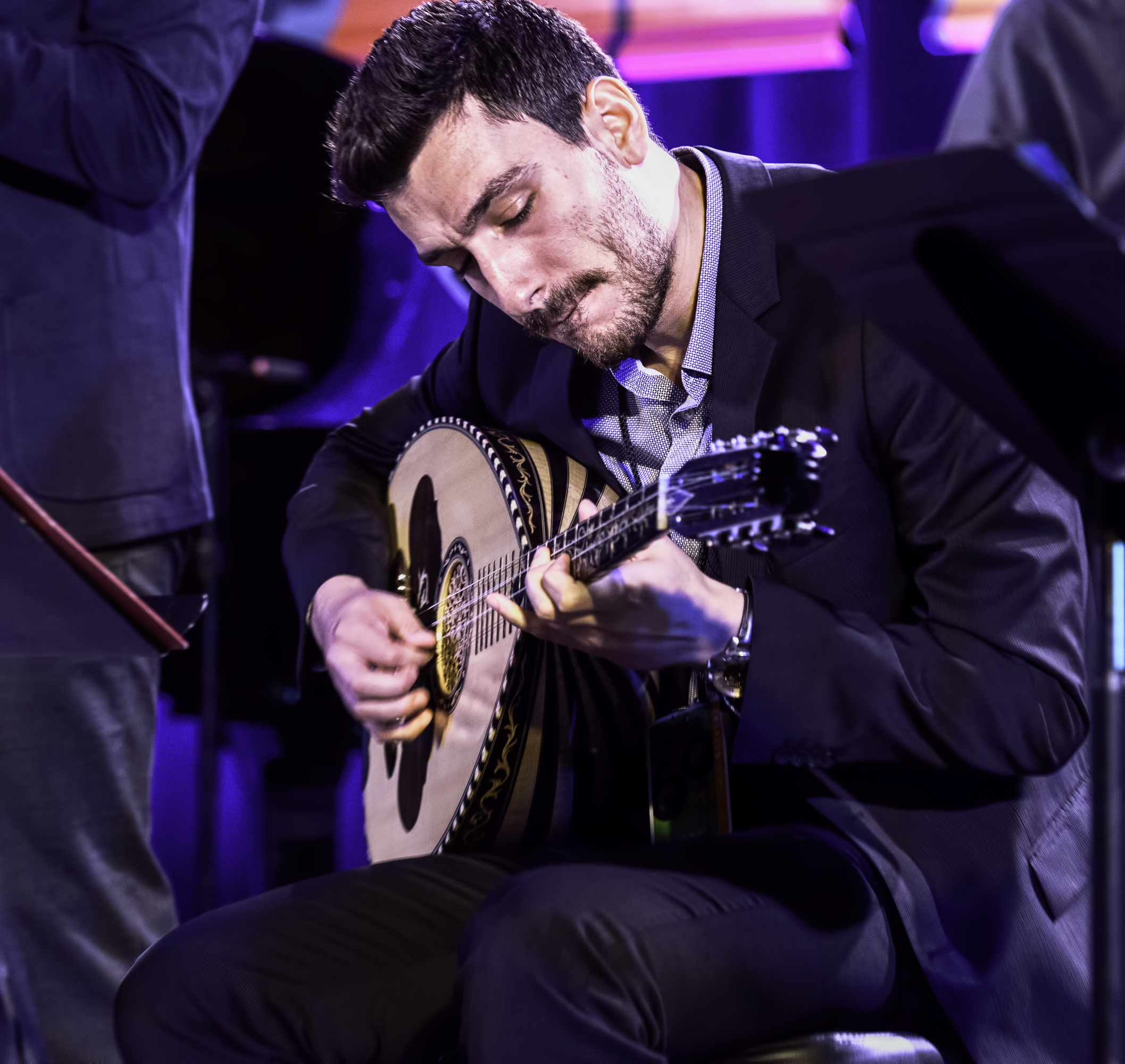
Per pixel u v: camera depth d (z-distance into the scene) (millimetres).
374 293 10711
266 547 10711
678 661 4473
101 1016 6832
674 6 10438
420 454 6316
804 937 4238
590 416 5465
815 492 3707
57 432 6684
